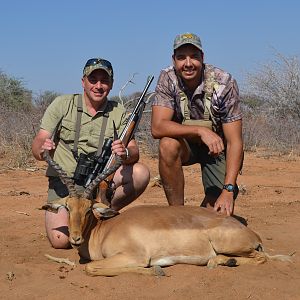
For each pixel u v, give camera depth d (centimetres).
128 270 249
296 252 292
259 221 363
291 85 889
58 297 226
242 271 254
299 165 640
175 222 261
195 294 227
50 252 292
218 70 304
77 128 305
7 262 270
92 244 270
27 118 770
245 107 919
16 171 577
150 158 677
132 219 261
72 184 267
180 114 310
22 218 374
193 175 565
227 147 302
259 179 542
